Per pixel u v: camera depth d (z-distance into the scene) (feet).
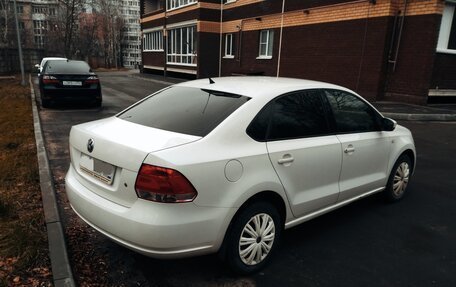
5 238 10.57
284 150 10.18
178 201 8.15
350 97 13.15
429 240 12.23
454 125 32.55
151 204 8.18
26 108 35.14
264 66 63.05
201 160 8.48
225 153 8.97
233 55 74.13
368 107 13.82
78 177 10.32
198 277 9.68
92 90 36.78
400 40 41.06
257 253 9.87
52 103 39.19
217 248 9.02
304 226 12.97
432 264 10.78
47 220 11.66
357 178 13.09
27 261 9.48
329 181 11.82
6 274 9.04
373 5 42.06
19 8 229.25
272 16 59.72
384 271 10.32
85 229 11.76
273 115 10.37
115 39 223.51
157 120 10.27
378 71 42.22
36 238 10.54
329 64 49.19
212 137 9.04
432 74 40.29
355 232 12.61
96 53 221.87
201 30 75.66
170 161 8.13
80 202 9.64
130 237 8.34
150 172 8.13
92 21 224.33
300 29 53.98
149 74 108.47
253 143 9.66
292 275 9.96
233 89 10.89
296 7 54.29
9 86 58.13
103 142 9.21
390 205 15.11
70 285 8.66
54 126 27.76
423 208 14.87
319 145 11.22
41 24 233.55
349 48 45.80
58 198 14.02
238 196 9.00
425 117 34.14
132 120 10.69
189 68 83.25
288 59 57.06
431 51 38.58
